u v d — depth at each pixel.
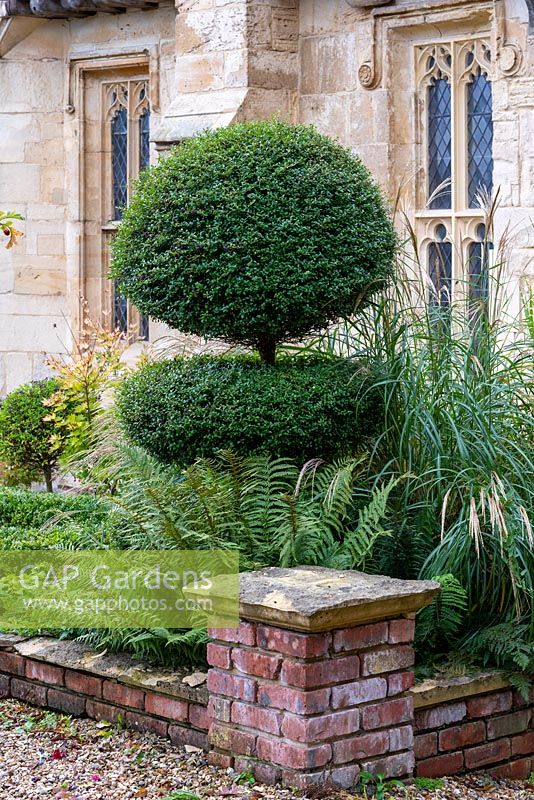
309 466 6.26
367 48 9.98
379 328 6.86
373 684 5.12
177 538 5.85
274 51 10.28
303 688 4.92
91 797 5.10
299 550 5.79
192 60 10.43
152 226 6.41
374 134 10.04
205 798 4.98
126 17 12.20
